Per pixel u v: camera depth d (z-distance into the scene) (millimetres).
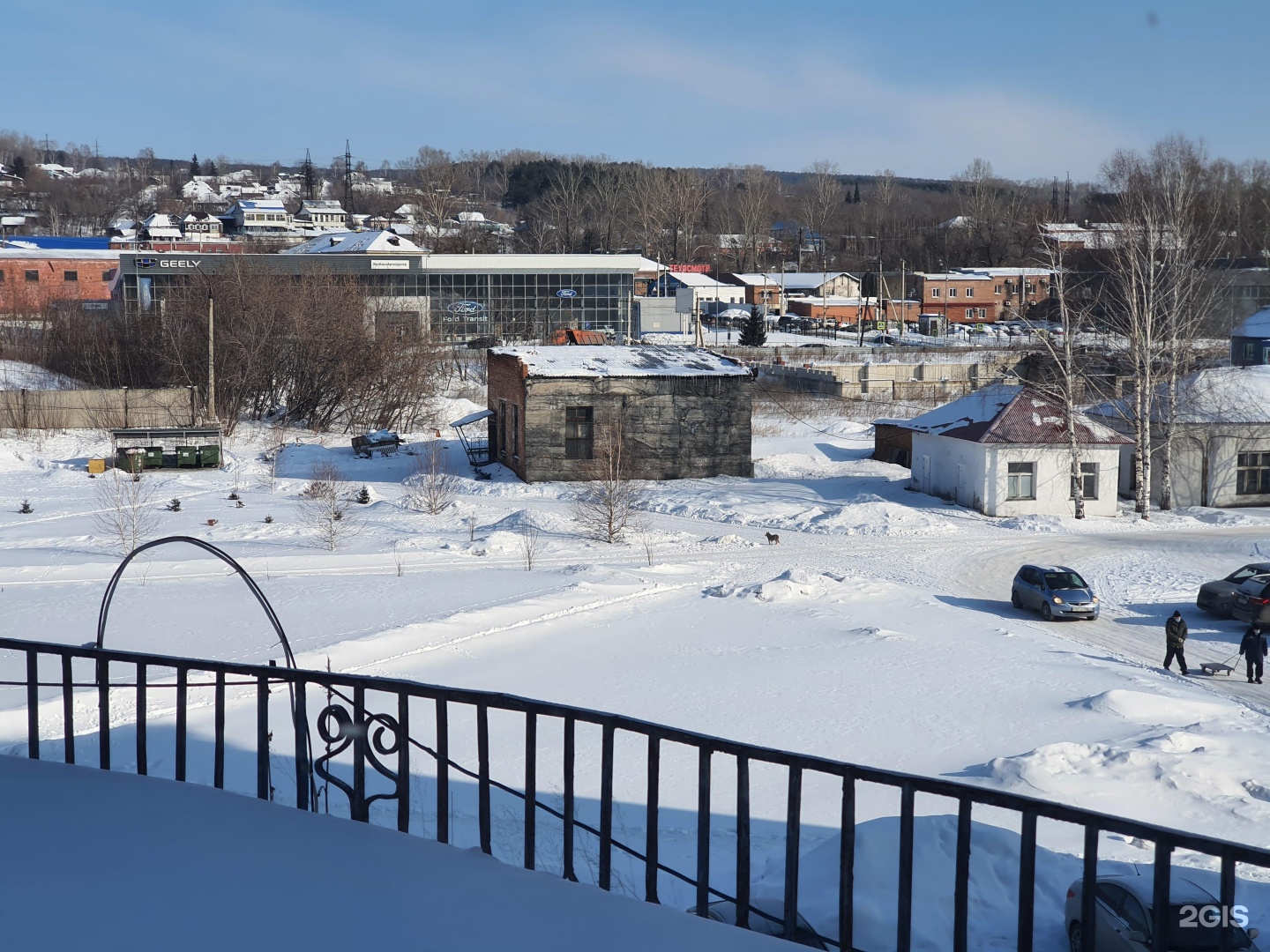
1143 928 9398
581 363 52469
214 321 69062
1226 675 24312
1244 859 4348
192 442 56906
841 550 37969
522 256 104250
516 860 12500
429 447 62281
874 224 193125
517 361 52094
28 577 31453
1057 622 29047
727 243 187125
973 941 9820
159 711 18859
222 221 198375
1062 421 44406
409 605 28453
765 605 29219
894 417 72375
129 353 72688
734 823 14273
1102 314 56406
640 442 51906
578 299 106250
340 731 6527
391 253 100625
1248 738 18500
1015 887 10859
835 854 11016
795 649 24672
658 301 130625
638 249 173250
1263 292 80188
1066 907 10219
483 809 6105
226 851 5688
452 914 5090
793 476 53344
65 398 63062
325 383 68688
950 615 28750
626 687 21656
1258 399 47188
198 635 24906
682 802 15125
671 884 11789
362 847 5785
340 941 4805
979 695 21234
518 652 24250
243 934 4824
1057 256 49250
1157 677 23609
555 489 49594
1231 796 15695
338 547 36938
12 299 104750
